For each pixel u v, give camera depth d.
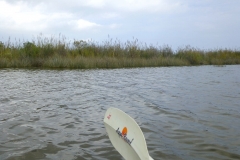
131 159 2.45
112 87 7.93
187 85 8.64
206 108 5.24
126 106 5.37
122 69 15.40
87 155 2.97
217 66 20.05
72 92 6.91
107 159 2.87
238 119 4.47
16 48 18.39
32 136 3.54
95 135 3.62
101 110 5.00
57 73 12.19
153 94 6.80
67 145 3.25
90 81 9.28
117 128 2.75
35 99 5.91
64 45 18.89
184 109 5.14
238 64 23.62
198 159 2.92
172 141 3.44
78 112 4.82
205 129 3.93
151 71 14.25
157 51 22.52
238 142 3.42
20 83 8.51
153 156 2.99
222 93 7.04
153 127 4.00
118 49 20.23
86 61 16.09
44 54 17.80
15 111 4.82
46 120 4.28
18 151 3.05
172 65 19.97
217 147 3.26
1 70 13.63
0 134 3.59
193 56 22.52
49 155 2.96
